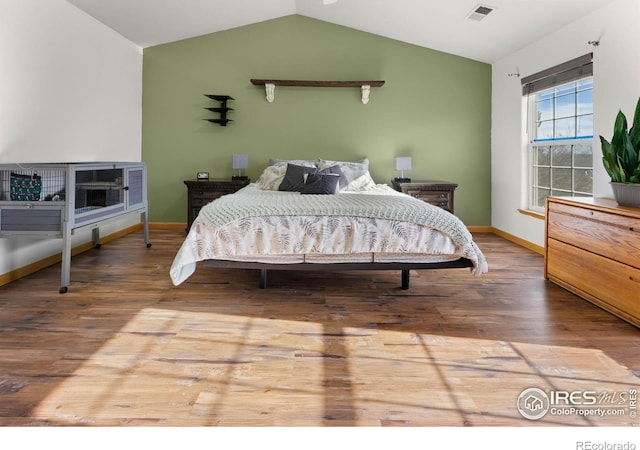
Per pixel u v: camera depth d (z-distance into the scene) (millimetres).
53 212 2973
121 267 3707
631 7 3080
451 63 5574
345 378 1812
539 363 1956
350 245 2787
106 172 3709
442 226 2824
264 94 5570
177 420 1503
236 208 2875
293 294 3012
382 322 2475
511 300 2881
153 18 4695
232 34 5516
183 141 5617
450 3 4129
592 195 3703
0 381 1755
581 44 3691
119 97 5000
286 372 1862
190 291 3055
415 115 5602
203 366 1910
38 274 3457
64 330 2305
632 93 3074
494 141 5539
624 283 2455
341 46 5527
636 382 1784
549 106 4398
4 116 3170
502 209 5332
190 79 5562
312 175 4379
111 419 1505
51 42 3723
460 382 1785
